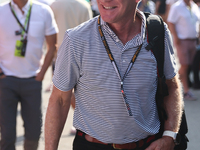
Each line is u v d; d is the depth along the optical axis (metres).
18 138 4.68
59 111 2.24
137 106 2.07
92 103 2.11
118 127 2.09
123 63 2.04
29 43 3.71
